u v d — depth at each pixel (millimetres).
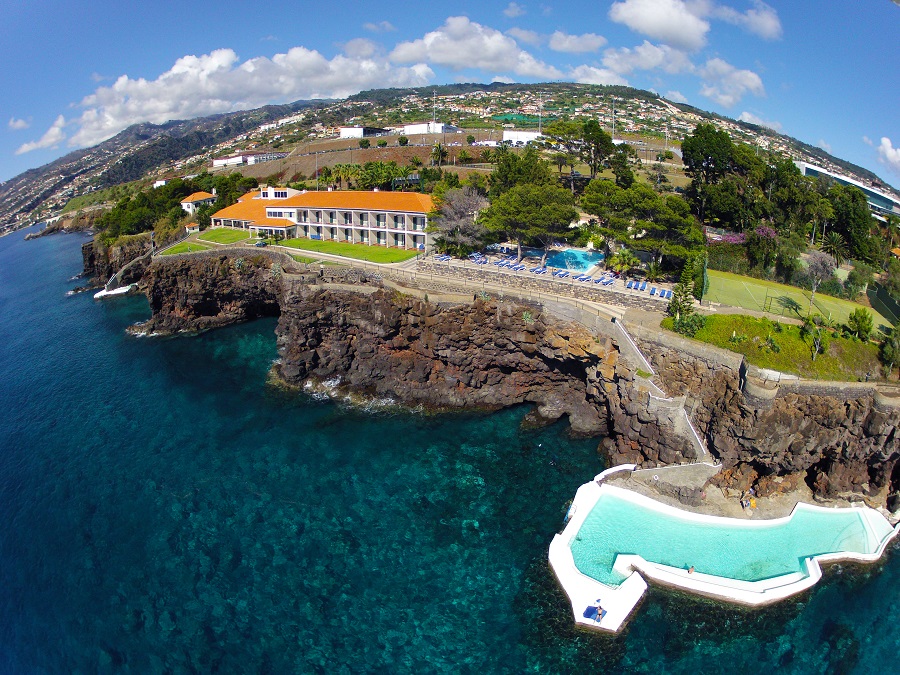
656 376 54938
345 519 49562
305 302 72438
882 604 41062
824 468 51906
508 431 62812
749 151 97812
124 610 41000
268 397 71688
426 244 91625
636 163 142250
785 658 36844
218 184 155125
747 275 75438
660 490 51000
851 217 84188
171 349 88625
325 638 38344
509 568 43875
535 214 76875
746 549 44750
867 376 51281
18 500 53438
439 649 37375
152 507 51688
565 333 60844
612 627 37875
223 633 38844
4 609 41781
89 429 65375
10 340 96000
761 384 48719
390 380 70562
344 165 145875
